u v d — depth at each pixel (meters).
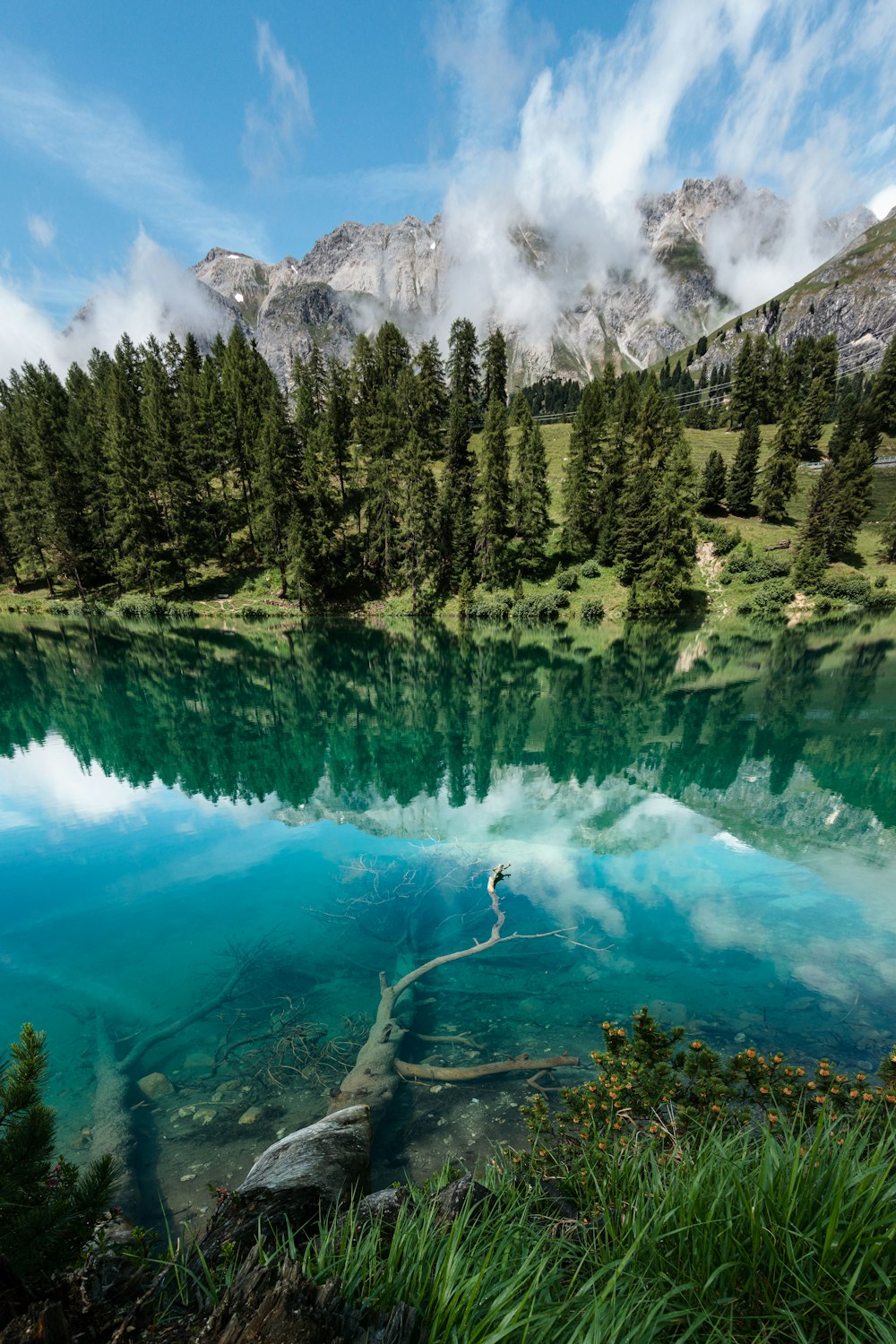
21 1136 2.44
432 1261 2.09
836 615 53.34
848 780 18.12
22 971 9.58
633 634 50.34
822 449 89.00
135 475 60.22
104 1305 2.21
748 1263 2.08
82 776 19.45
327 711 28.66
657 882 12.08
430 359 86.06
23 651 43.12
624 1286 2.07
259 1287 1.82
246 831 15.08
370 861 13.30
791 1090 4.59
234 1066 7.48
